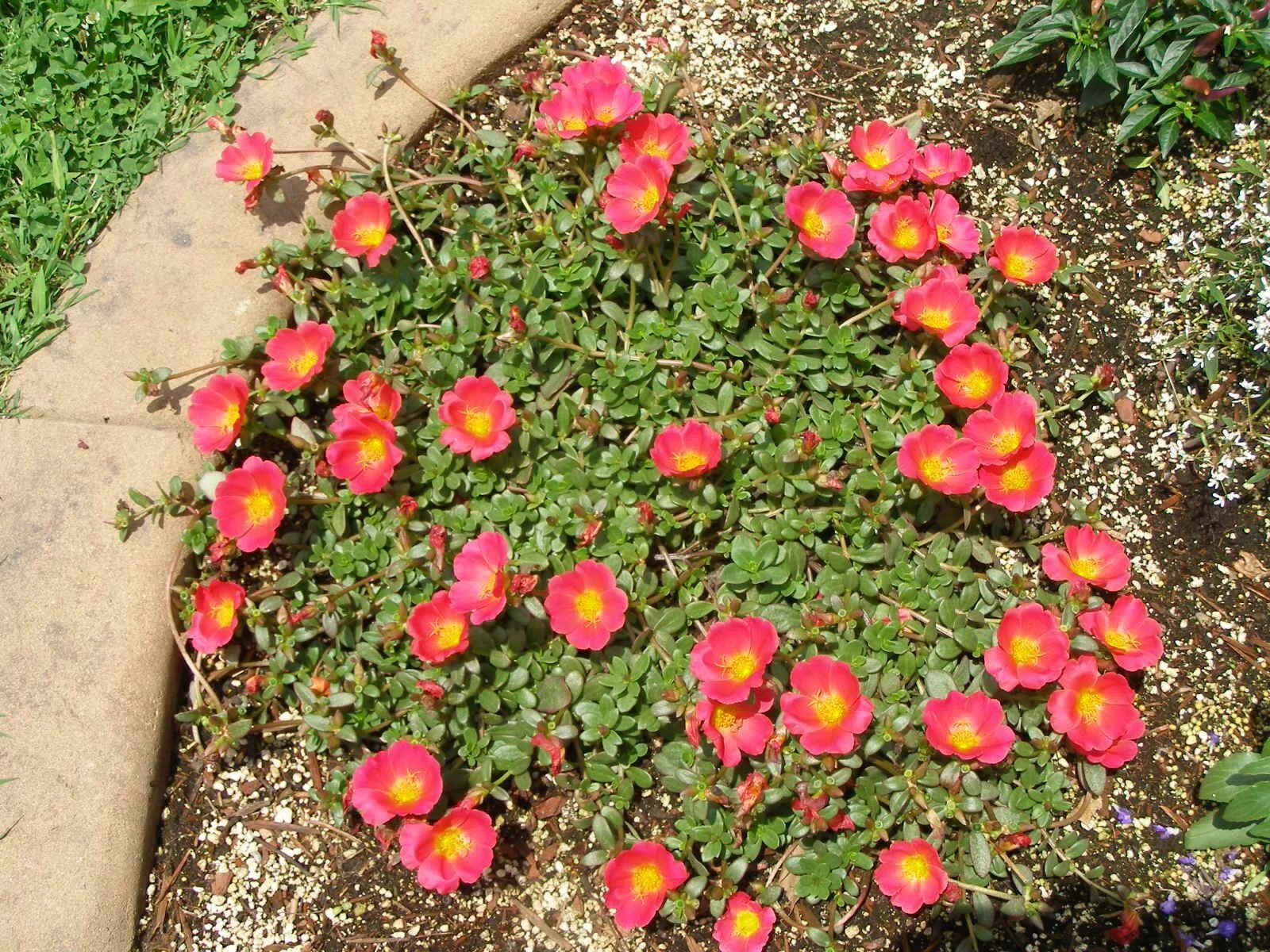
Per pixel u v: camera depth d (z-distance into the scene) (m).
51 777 0.84
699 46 0.99
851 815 0.82
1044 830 0.84
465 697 0.82
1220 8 0.92
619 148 0.90
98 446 0.89
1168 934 0.84
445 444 0.85
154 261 0.93
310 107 0.95
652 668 0.84
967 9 1.00
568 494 0.86
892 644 0.84
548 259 0.90
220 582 0.84
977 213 0.96
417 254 0.92
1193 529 0.91
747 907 0.81
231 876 0.86
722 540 0.87
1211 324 0.94
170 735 0.87
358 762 0.85
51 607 0.86
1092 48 0.94
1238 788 0.84
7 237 0.94
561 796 0.86
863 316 0.89
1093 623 0.83
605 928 0.85
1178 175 0.97
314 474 0.90
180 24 0.97
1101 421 0.93
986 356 0.85
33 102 0.96
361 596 0.85
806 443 0.84
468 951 0.85
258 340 0.91
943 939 0.84
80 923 0.82
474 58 0.97
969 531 0.89
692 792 0.82
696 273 0.90
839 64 0.99
